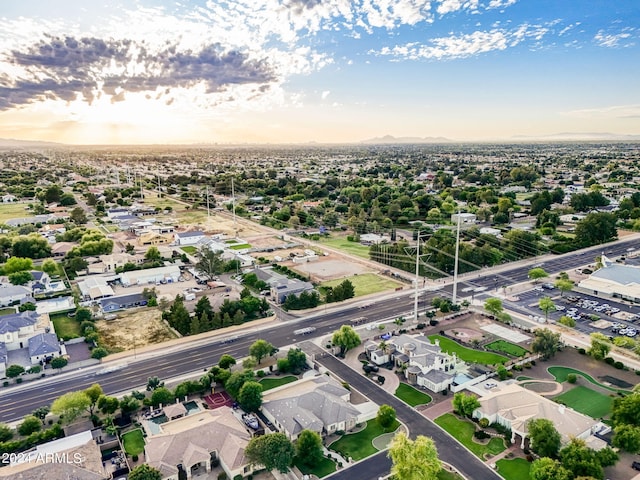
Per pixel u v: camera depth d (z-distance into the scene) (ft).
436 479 277.44
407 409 368.48
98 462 291.38
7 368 407.64
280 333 508.94
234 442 306.76
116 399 355.36
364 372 425.69
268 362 443.73
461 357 451.94
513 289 650.43
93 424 347.36
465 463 305.32
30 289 613.93
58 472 271.28
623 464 299.58
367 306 590.14
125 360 447.83
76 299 592.19
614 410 335.47
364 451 319.68
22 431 327.88
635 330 505.25
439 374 403.13
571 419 329.52
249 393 356.79
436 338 495.82
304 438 303.68
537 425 306.55
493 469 299.38
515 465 302.86
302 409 346.33
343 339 453.99
